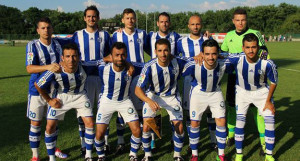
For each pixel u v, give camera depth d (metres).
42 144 4.27
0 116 5.63
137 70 4.02
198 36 4.35
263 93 3.57
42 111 3.65
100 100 3.72
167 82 3.61
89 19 4.12
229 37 4.40
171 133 4.77
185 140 4.49
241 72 3.55
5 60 17.06
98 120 3.57
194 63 3.55
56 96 3.56
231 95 4.21
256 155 3.88
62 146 4.21
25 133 4.70
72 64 3.28
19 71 12.23
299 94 7.39
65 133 4.73
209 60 3.32
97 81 4.11
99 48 4.27
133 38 4.49
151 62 3.57
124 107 3.63
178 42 4.48
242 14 4.12
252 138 4.48
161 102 3.72
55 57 3.77
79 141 4.40
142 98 3.49
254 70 3.44
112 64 3.54
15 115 5.71
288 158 3.72
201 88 3.66
